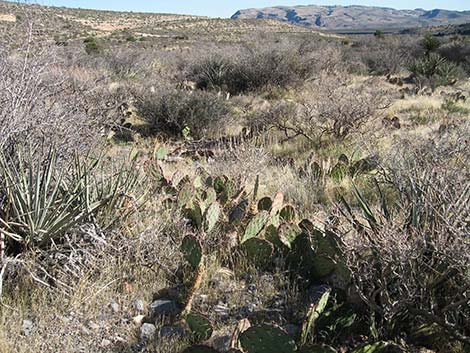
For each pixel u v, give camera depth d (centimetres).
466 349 283
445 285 307
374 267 321
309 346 257
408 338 297
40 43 415
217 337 303
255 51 1631
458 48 2606
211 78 1616
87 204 372
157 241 391
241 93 1505
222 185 549
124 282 356
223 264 394
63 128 448
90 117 638
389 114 1045
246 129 904
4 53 396
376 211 383
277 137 865
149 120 1026
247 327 275
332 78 1553
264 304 341
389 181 423
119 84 1391
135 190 454
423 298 301
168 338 305
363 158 620
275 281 365
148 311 337
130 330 317
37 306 327
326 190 553
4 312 317
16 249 369
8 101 379
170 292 357
